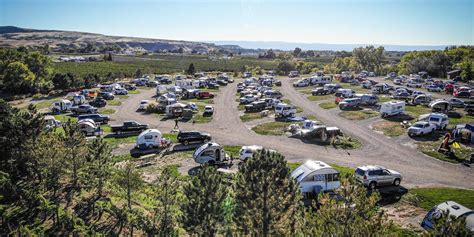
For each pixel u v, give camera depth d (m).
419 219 23.91
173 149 41.22
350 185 15.04
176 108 60.12
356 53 159.25
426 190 28.62
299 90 89.75
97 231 18.39
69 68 135.62
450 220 12.45
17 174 22.81
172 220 18.81
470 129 41.38
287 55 185.38
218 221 15.92
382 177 29.11
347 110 62.62
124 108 68.12
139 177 22.14
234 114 61.88
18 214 18.98
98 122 54.91
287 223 14.73
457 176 31.73
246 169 15.20
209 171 16.23
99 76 106.12
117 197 23.12
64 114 61.88
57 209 18.92
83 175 23.12
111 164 24.09
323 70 146.12
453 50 138.00
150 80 106.31
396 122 52.25
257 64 184.12
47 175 22.56
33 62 94.12
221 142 44.41
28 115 24.66
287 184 14.94
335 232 13.41
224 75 114.31
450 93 80.00
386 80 110.31
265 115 59.88
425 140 43.00
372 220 13.94
